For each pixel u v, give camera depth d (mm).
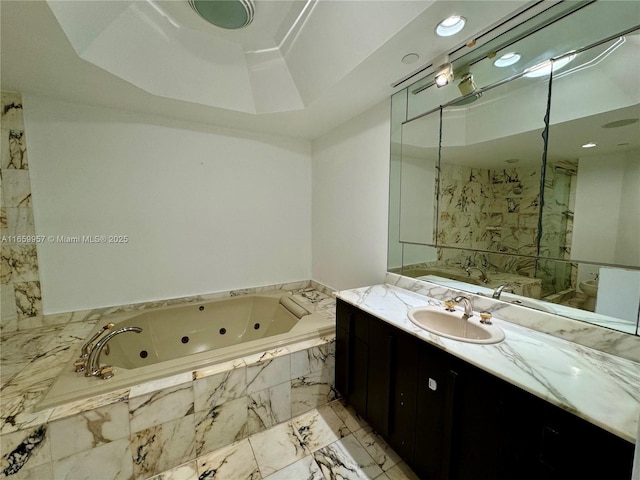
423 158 1772
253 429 1574
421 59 1458
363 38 1363
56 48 1318
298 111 2154
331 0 1298
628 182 982
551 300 1210
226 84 1958
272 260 2844
